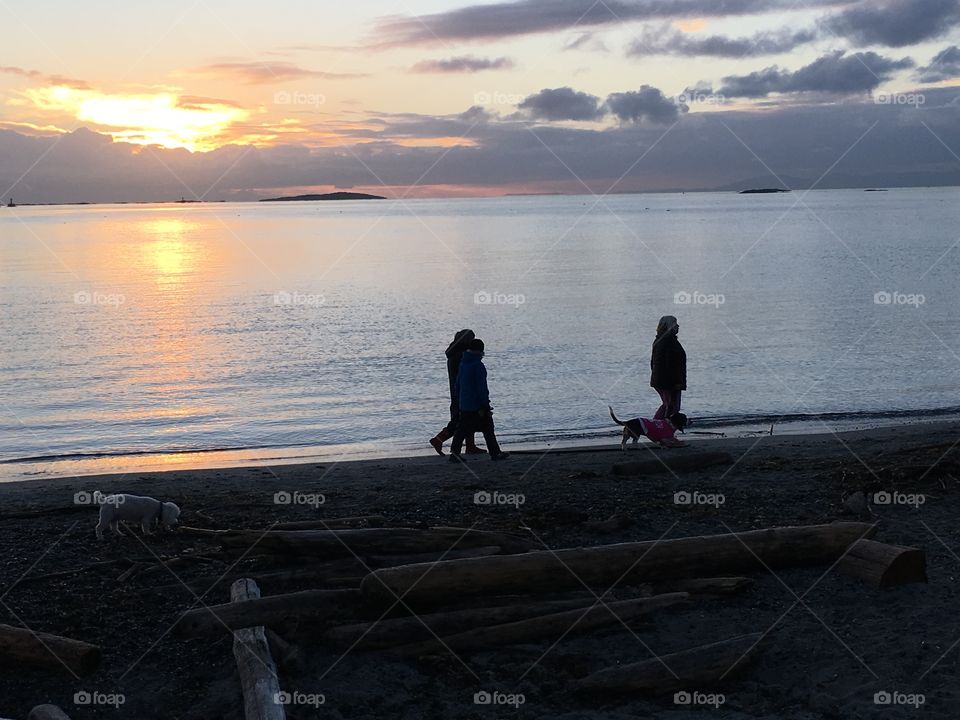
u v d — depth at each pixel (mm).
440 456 15125
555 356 29391
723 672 6480
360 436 19734
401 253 84125
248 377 26156
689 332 33938
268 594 7715
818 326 34750
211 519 9992
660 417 15062
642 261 69000
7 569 8492
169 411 22172
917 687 6238
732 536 8047
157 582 8094
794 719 5977
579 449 15562
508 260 72438
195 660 6793
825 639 6945
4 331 35500
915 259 65562
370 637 6883
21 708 6285
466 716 6148
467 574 7309
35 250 92688
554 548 8703
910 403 22078
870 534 8281
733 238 99312
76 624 7254
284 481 13102
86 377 26391
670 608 7438
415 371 26859
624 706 6293
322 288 51688
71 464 17406
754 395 23250
